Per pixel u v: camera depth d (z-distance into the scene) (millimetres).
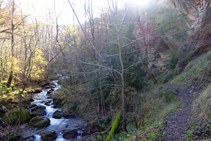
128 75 12938
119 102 12820
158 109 9562
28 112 13977
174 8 16391
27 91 20859
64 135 11477
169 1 16922
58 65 18125
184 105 8297
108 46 12578
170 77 15312
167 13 15648
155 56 19594
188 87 10398
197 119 6129
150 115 9477
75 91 15969
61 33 21516
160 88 11891
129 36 12141
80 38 16766
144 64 14117
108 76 12586
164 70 17984
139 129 8680
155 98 10992
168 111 8359
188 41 15078
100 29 15453
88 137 11070
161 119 7832
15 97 17312
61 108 16672
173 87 11430
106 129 11711
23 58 19297
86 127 12680
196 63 12750
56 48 16625
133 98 11969
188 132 5641
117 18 11820
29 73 20406
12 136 9867
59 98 18344
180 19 15438
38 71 21484
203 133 5090
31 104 17391
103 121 12461
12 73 19328
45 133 11148
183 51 15336
